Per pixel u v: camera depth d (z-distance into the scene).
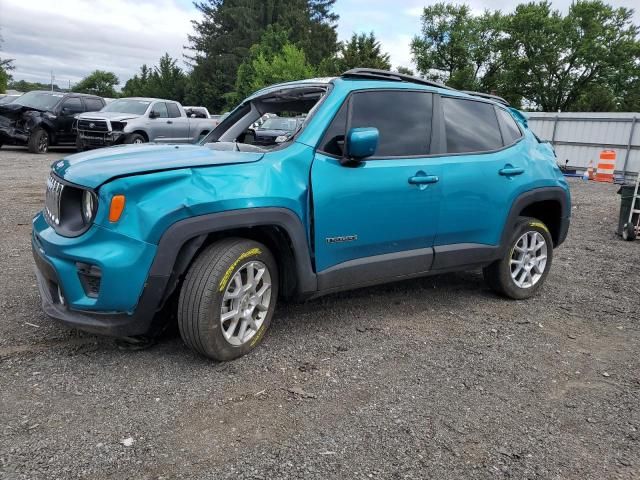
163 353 3.48
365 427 2.78
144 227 2.99
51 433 2.59
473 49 60.28
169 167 3.11
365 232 3.82
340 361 3.51
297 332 3.95
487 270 4.88
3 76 55.34
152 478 2.32
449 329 4.17
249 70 50.31
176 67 75.94
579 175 19.00
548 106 58.00
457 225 4.33
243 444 2.59
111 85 114.44
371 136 3.55
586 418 2.98
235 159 3.34
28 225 6.96
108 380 3.11
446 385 3.27
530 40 56.56
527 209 5.28
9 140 16.52
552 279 5.75
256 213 3.25
